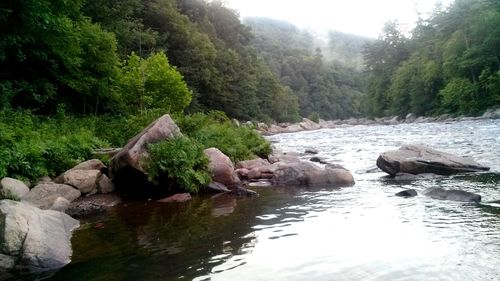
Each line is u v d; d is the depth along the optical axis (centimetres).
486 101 5644
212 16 8506
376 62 10788
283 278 464
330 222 720
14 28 1540
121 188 1102
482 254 511
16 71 1755
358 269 482
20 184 888
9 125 1244
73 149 1241
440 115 6600
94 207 883
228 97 6500
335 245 580
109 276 487
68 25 1708
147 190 1095
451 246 550
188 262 530
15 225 552
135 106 2398
